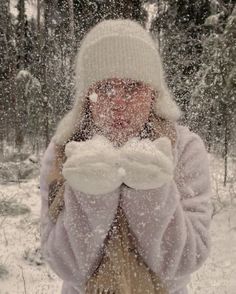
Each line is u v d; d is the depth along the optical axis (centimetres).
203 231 149
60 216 145
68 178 122
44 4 1228
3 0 1578
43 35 1230
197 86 791
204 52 884
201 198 156
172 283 148
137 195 130
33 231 636
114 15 704
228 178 789
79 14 812
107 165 120
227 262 480
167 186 131
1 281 473
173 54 848
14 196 821
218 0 1002
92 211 131
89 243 138
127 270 140
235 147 839
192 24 998
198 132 757
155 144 127
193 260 145
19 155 1258
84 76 153
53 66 1127
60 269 149
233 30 848
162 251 140
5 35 1568
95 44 150
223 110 803
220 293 403
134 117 145
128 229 140
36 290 455
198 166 159
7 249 564
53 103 1117
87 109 156
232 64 820
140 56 149
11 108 1485
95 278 141
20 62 1565
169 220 134
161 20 863
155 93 155
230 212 656
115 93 144
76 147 125
